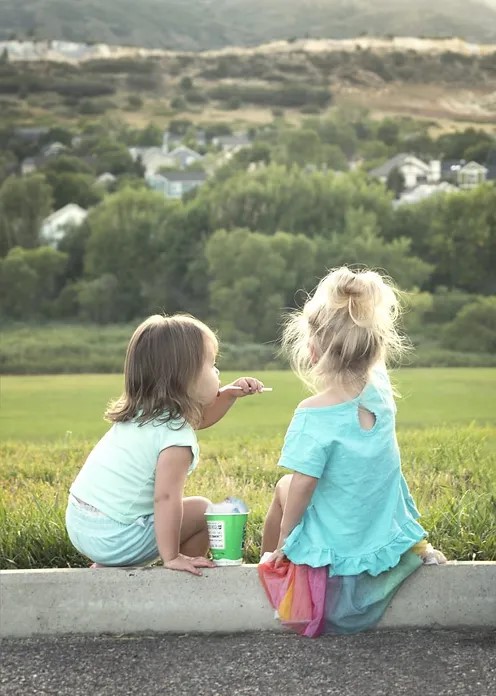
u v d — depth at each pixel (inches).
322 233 1316.4
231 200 1323.8
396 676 116.3
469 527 167.8
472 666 119.6
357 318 133.9
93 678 117.1
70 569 133.7
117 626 133.0
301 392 778.8
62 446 374.9
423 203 1288.1
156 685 114.6
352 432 132.2
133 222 1316.4
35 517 177.3
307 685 113.8
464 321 1226.0
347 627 132.1
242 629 133.4
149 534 136.5
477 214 1264.8
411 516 140.3
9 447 375.6
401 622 134.7
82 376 1083.9
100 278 1302.9
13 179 1294.3
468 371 958.4
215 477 255.4
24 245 1290.6
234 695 111.3
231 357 1205.1
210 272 1310.3
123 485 135.6
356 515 132.6
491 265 1259.8
